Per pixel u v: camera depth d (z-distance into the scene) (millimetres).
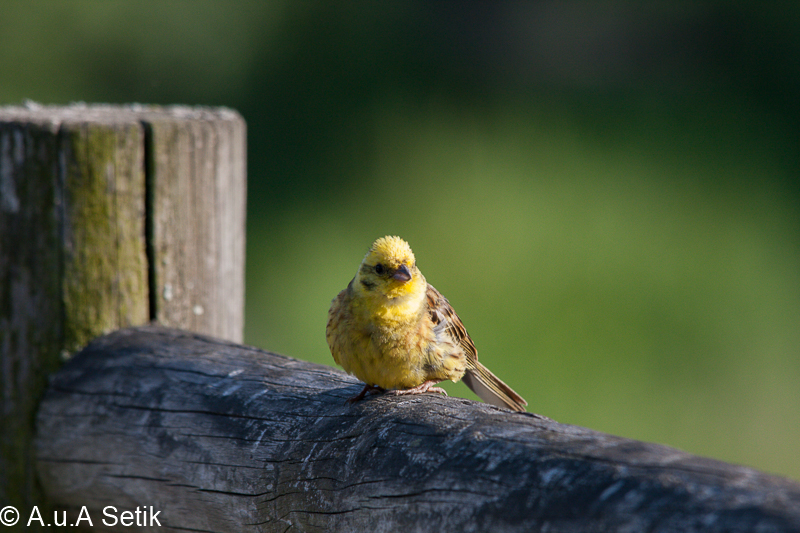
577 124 19719
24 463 5824
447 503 3527
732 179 17688
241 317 6977
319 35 21016
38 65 19516
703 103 20688
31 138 5785
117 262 6035
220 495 4820
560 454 3328
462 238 16000
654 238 15742
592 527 3023
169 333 5965
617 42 22766
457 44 22203
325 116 20391
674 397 12547
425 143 19391
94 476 5484
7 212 5848
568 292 14273
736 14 22156
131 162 6016
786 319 14141
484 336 13328
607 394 12367
